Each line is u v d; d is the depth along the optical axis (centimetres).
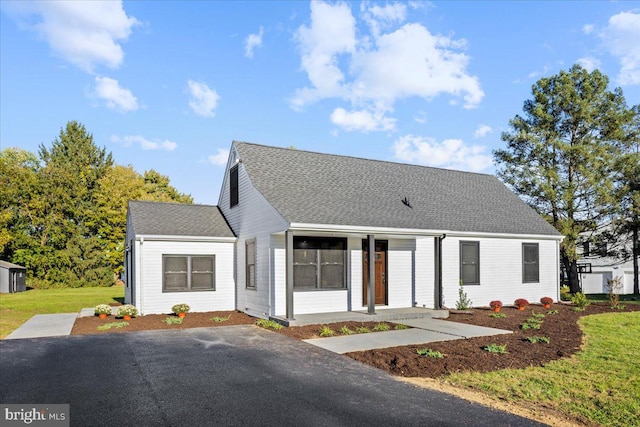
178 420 502
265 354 850
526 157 2672
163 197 4494
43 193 3506
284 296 1305
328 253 1390
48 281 3288
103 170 4025
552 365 752
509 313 1472
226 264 1567
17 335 1065
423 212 1595
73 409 539
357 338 1008
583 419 511
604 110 2547
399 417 512
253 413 524
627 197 2548
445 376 689
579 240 2577
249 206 1471
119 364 768
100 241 3688
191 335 1061
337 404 558
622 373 698
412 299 1540
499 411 535
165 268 1465
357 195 1549
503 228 1720
